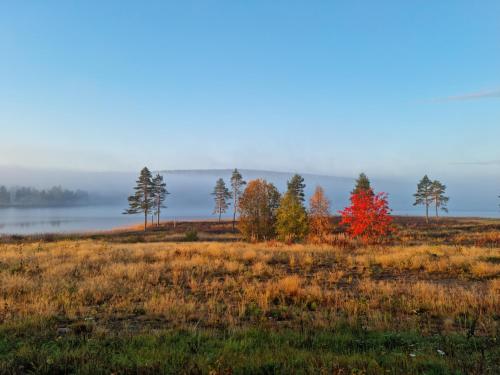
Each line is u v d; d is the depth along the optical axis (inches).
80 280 466.3
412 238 1343.5
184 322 293.9
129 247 967.6
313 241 1105.4
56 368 187.8
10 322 272.7
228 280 471.2
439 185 3144.7
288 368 183.9
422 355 209.8
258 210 1437.0
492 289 402.9
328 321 291.0
